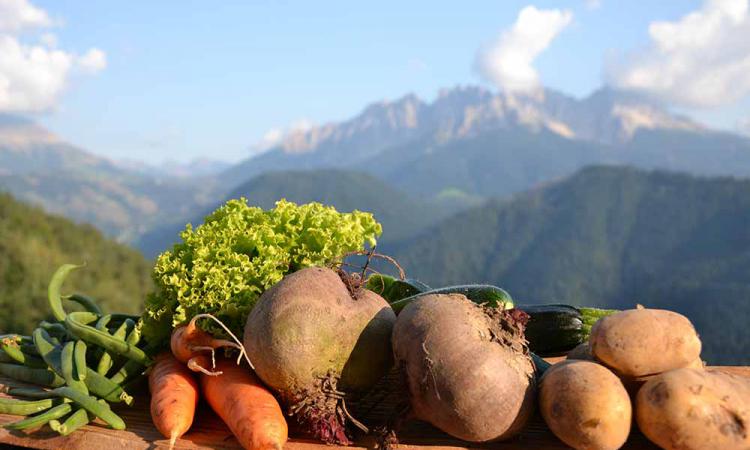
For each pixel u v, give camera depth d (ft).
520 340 2.21
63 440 2.31
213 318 2.30
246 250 2.63
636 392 2.15
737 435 2.01
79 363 2.47
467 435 2.14
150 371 2.57
